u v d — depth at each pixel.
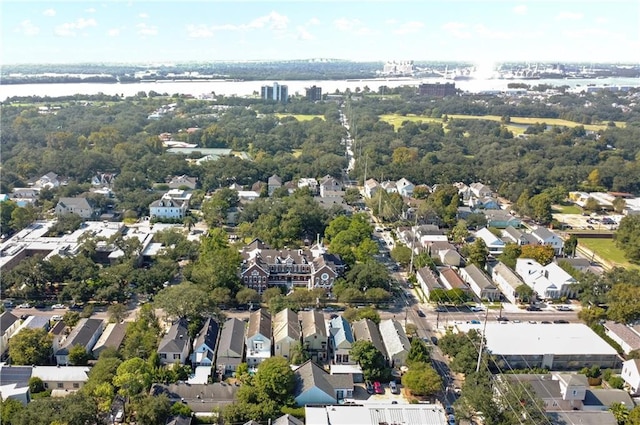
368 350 124.62
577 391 113.56
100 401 103.75
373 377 123.19
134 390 107.69
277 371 112.12
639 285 164.00
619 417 108.69
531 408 103.69
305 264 177.00
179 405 106.94
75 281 160.50
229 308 159.00
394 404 109.88
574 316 162.00
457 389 122.00
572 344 135.88
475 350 124.88
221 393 112.88
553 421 104.88
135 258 181.38
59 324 139.62
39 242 196.25
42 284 162.88
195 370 123.50
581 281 171.75
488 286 171.62
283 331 134.12
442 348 133.00
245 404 106.44
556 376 119.75
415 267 191.12
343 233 198.38
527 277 184.38
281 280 175.50
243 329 140.25
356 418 105.62
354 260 184.50
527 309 165.75
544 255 197.38
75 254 183.12
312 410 107.69
